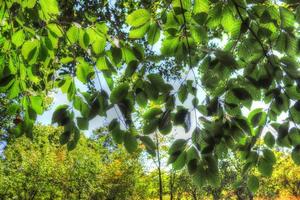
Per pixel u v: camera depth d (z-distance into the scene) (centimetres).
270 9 222
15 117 259
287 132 237
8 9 247
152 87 224
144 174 3441
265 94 240
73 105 241
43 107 259
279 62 231
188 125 222
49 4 233
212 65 225
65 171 2906
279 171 3409
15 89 259
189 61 231
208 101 228
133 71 223
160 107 222
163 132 222
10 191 2627
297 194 3797
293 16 217
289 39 224
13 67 257
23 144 2805
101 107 228
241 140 234
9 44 253
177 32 233
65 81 250
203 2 219
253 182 242
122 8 694
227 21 230
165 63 558
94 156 3031
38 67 271
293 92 237
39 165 2741
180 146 221
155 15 239
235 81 240
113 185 3209
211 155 220
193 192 3622
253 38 238
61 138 240
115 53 226
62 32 236
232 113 229
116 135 223
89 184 2950
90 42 233
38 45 236
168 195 3853
